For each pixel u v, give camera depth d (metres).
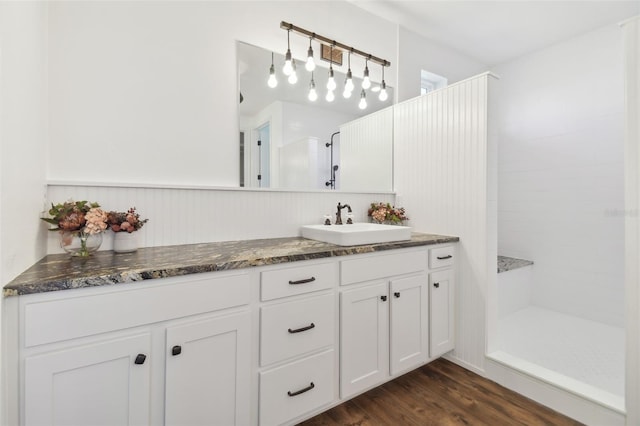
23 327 0.85
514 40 2.79
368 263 1.58
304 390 1.36
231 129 1.79
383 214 2.25
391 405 1.61
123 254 1.34
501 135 3.25
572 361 2.03
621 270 2.48
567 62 2.77
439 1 2.28
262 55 1.90
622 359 2.04
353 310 1.53
